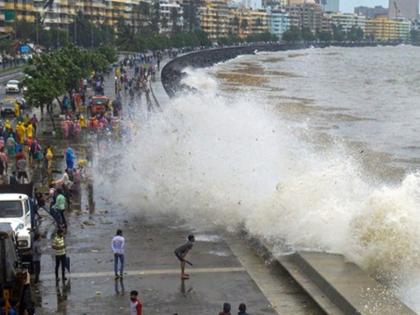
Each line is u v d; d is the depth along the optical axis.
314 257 23.28
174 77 123.56
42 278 22.62
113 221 29.92
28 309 18.58
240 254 25.42
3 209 24.31
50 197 31.23
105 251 25.53
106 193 34.72
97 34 185.62
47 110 64.62
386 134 68.25
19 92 83.88
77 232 28.09
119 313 19.73
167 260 24.56
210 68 193.00
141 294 21.25
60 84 64.81
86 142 49.56
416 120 81.12
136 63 137.62
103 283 22.20
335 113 86.06
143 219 30.31
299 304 20.47
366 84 141.38
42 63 67.69
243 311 17.69
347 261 22.88
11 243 18.98
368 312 18.22
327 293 20.53
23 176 36.25
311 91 119.44
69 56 84.00
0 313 17.69
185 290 21.64
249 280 22.58
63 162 42.19
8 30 166.12
